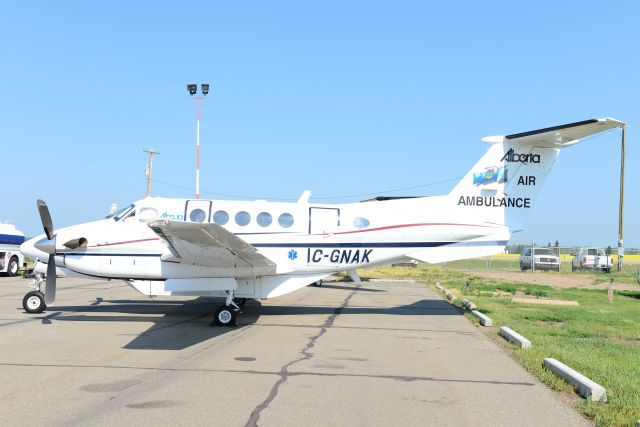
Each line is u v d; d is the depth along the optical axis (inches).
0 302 582.9
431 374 282.4
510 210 546.3
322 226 520.1
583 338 401.7
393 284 1023.6
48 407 210.7
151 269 481.4
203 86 1008.9
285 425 194.9
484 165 546.3
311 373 278.2
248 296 506.0
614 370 288.7
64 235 484.7
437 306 626.5
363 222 525.7
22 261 1046.4
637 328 454.9
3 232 984.9
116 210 530.9
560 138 523.2
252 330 423.8
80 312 520.1
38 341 357.7
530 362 308.2
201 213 512.1
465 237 532.1
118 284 883.4
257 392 238.8
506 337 402.0
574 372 264.7
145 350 333.7
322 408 216.7
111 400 221.8
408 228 527.2
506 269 1702.8
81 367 282.5
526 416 212.4
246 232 511.8
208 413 207.0
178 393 234.7
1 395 227.0
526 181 547.2
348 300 693.3
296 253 515.2
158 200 513.3
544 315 524.7
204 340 374.3
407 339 392.8
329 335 403.9
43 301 502.3
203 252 438.3
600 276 1298.0
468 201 543.5
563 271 1628.9
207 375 269.3
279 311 561.3
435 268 1761.8
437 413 213.6
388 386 255.1
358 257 523.8
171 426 191.2
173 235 399.9
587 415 214.8
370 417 206.4
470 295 750.5
